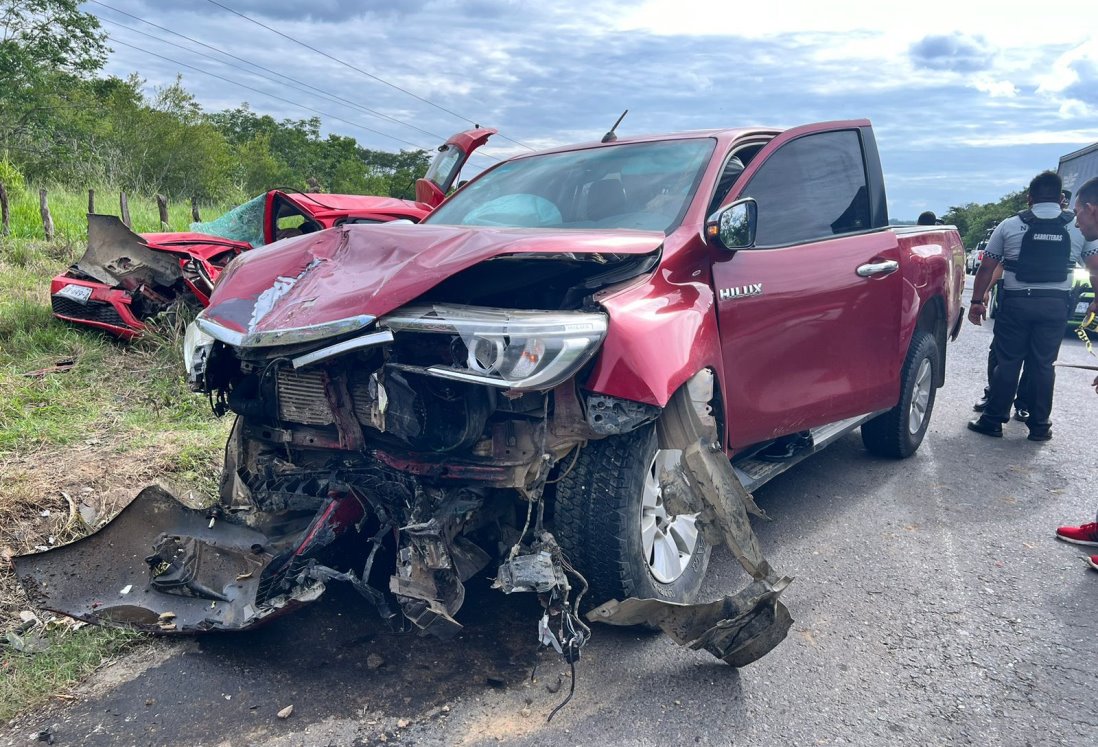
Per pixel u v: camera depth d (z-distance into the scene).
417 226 3.14
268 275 3.01
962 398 7.49
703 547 3.31
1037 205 5.70
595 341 2.54
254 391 3.01
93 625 2.95
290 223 7.97
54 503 3.66
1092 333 11.58
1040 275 5.67
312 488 2.88
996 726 2.51
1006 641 3.03
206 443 4.47
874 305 4.26
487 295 2.85
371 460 2.80
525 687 2.66
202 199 25.58
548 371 2.41
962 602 3.35
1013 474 5.12
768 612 2.67
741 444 3.47
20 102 21.58
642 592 2.87
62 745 2.36
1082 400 7.47
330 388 2.72
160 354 6.13
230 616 2.71
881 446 5.27
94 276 6.62
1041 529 4.18
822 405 3.97
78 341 6.37
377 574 3.25
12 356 6.04
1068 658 2.92
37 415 4.82
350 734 2.41
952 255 5.50
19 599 3.08
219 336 2.83
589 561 2.81
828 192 4.20
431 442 2.61
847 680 2.75
